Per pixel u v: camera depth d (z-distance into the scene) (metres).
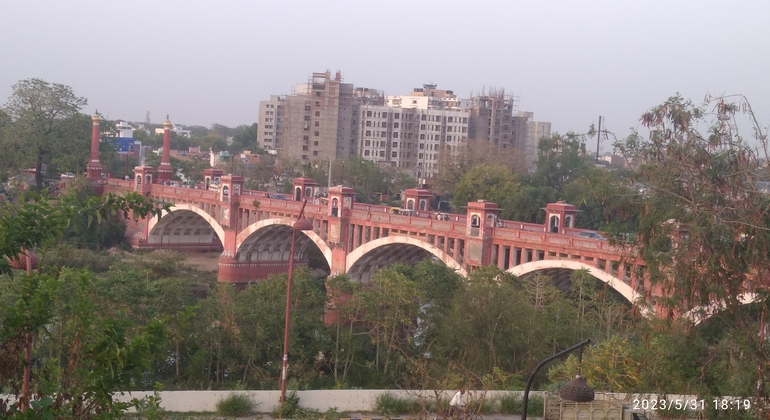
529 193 116.81
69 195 20.14
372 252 89.56
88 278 18.52
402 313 57.38
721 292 26.52
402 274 62.56
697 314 28.42
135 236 122.81
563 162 132.50
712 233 26.67
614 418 31.64
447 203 150.50
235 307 55.19
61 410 17.36
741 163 27.22
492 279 59.38
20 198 19.42
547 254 70.81
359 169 155.25
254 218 104.69
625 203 29.64
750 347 26.41
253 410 35.84
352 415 35.25
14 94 129.25
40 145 127.38
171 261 102.00
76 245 111.88
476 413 29.81
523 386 44.69
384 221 86.88
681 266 27.14
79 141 131.50
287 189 159.50
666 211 27.98
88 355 17.83
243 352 54.00
